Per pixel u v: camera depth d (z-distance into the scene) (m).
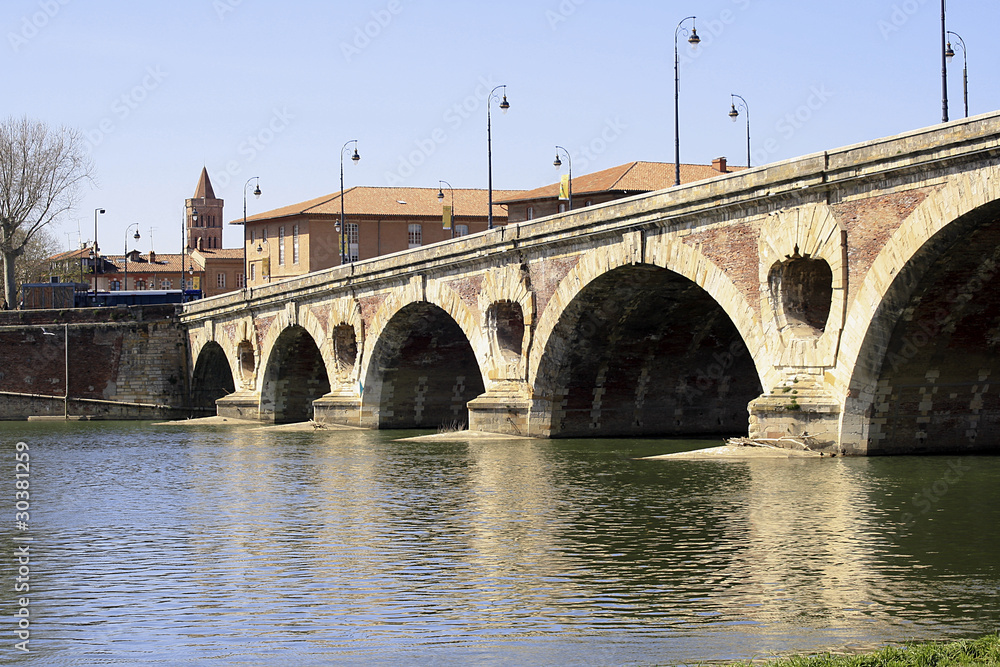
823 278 38.12
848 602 19.72
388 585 22.02
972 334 35.56
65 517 31.52
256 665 17.09
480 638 18.11
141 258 157.50
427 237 113.31
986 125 30.33
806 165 36.19
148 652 17.91
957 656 14.77
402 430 63.19
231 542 27.05
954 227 31.77
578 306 47.75
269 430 66.94
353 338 68.12
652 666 16.22
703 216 40.56
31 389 88.69
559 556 24.22
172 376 91.75
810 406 36.81
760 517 27.81
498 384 52.78
